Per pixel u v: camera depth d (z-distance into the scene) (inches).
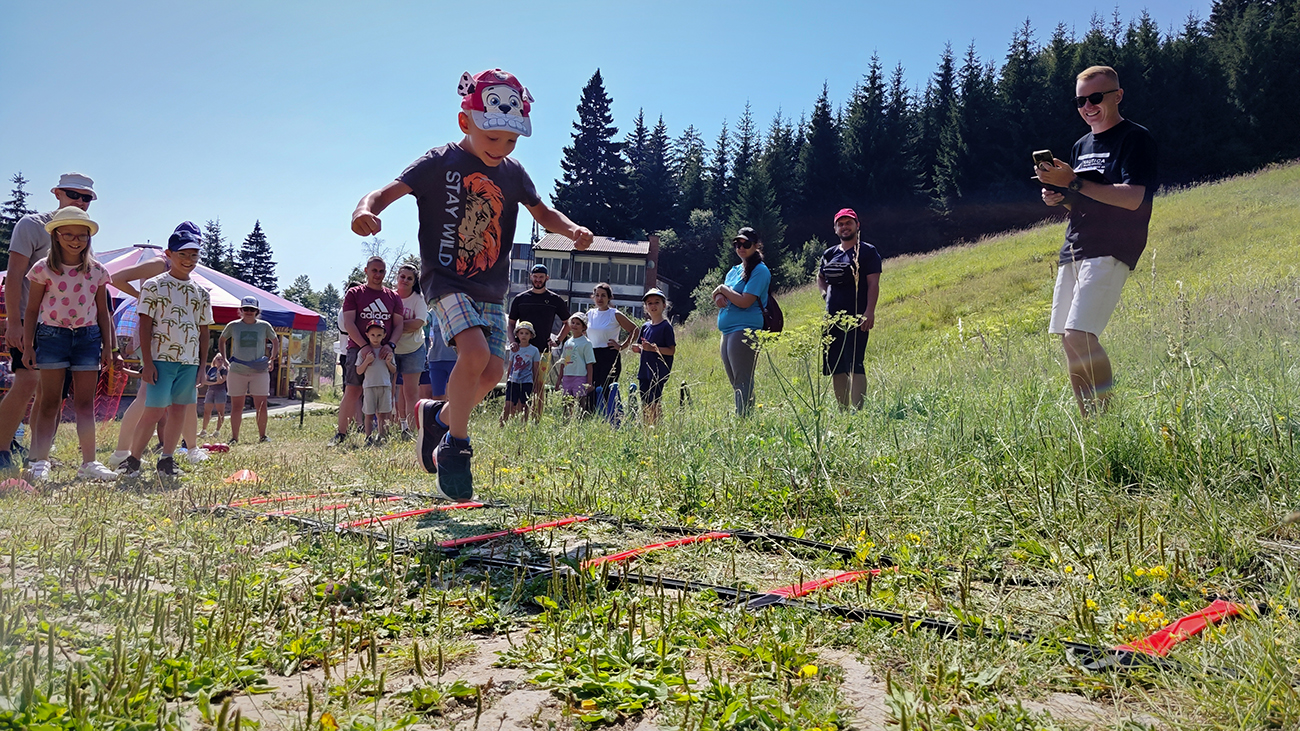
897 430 163.8
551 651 75.0
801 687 65.2
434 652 75.9
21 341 213.8
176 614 84.6
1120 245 161.5
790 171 3117.6
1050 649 71.5
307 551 115.0
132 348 313.0
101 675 66.2
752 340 236.2
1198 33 2736.2
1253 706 57.4
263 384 378.6
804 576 101.1
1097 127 170.1
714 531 124.5
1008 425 148.3
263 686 67.8
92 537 127.8
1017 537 109.0
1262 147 2400.3
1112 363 224.2
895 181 2886.3
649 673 68.9
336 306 3907.5
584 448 214.8
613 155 3189.0
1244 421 127.5
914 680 67.1
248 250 4023.1
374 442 308.7
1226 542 94.7
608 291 324.5
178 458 261.0
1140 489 119.2
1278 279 442.3
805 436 154.5
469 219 136.6
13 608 83.4
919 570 98.1
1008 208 2647.6
